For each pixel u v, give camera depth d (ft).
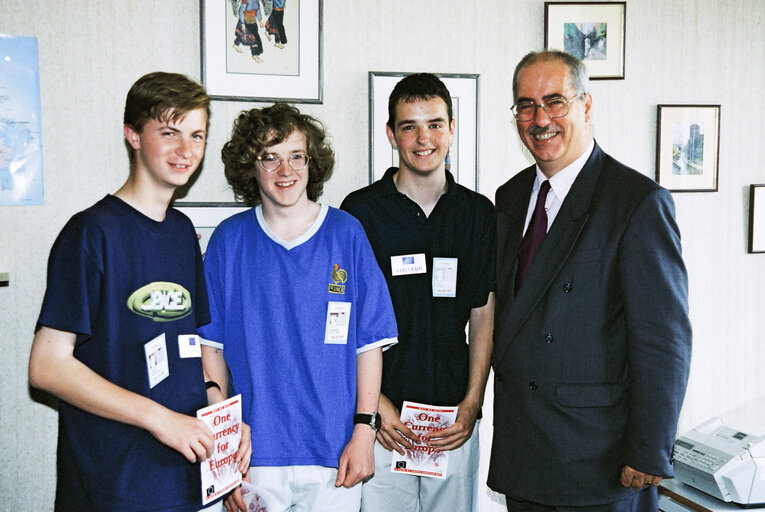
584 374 5.95
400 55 8.38
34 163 7.46
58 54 7.43
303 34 8.03
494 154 8.75
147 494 5.08
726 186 9.49
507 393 6.47
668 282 5.61
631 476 5.82
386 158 8.36
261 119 6.12
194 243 5.91
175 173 5.31
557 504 6.04
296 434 6.16
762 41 9.45
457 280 7.00
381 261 6.91
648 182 5.89
